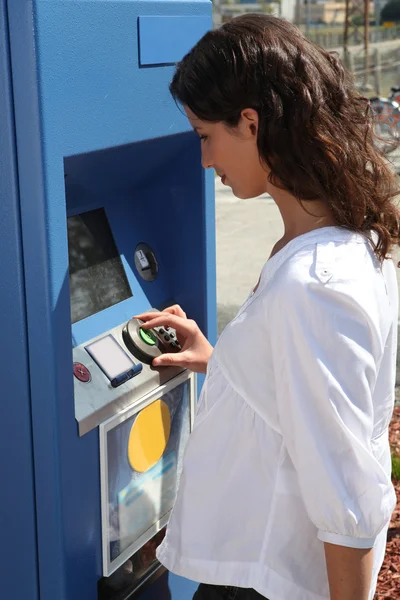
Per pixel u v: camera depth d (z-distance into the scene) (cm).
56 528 146
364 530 115
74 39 133
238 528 135
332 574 119
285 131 119
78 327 162
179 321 175
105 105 142
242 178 129
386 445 135
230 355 127
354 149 123
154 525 179
